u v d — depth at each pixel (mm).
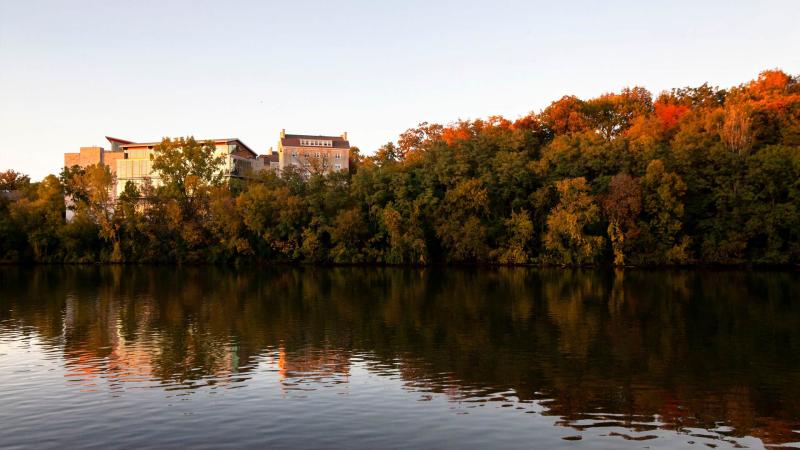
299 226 98938
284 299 54875
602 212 83688
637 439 19938
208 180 108688
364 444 19547
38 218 106188
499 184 92062
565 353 31906
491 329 38875
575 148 90500
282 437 20203
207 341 35750
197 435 20453
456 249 91062
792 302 49281
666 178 80000
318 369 29062
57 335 37844
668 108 108125
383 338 36344
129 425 21453
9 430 21031
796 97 90938
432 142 107125
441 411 22719
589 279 70125
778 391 24938
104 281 73312
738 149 83812
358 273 83375
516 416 22141
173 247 102938
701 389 25312
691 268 82250
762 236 82625
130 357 31812
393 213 91562
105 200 105562
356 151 179750
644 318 42344
